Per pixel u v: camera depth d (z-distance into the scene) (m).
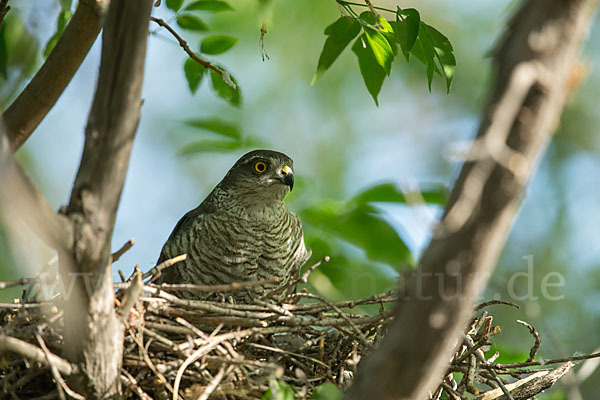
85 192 6.59
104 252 6.75
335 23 9.98
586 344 15.55
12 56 11.57
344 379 9.59
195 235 11.70
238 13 17.58
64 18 11.08
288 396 7.75
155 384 8.45
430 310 6.06
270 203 11.91
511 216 5.90
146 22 6.50
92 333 7.11
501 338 15.15
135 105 6.60
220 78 11.16
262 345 9.32
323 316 10.05
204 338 8.76
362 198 12.62
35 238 7.40
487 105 5.75
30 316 8.44
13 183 6.10
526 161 5.69
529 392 9.70
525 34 5.68
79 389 7.46
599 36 18.80
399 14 9.36
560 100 5.73
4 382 8.24
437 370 6.28
